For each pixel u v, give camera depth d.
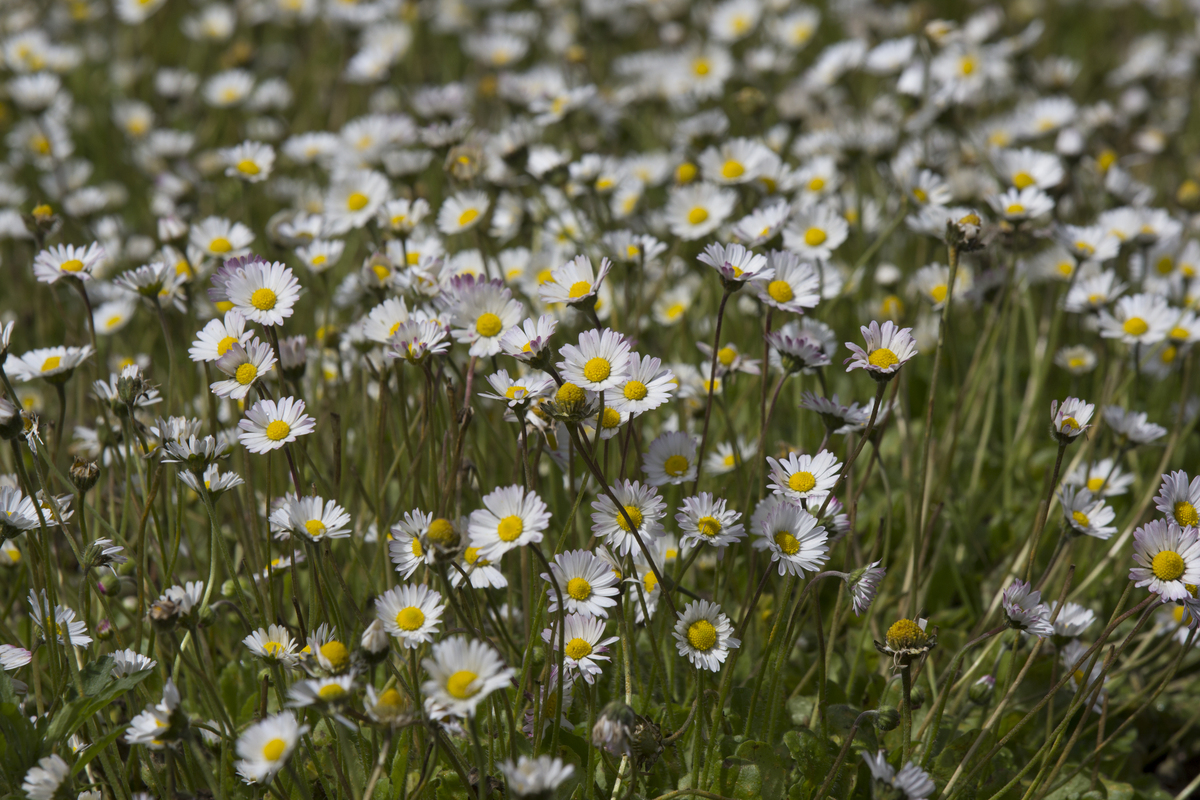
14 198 6.15
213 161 6.23
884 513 4.09
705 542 2.88
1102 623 3.91
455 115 5.34
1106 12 9.93
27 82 6.07
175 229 4.16
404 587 2.67
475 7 8.67
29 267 5.78
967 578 4.09
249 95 7.50
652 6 7.70
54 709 2.85
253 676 3.36
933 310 4.60
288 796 2.81
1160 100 7.50
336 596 3.43
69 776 2.54
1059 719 3.46
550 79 6.75
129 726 2.61
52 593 2.82
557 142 6.64
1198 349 4.86
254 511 3.11
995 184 5.09
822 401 2.95
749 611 2.86
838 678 3.53
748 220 3.69
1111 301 4.25
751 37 8.31
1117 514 4.38
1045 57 9.13
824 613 3.90
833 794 2.99
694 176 4.96
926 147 5.09
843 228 3.99
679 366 3.91
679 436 3.19
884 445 4.55
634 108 7.19
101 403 3.34
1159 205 6.62
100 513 3.77
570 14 8.17
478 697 2.32
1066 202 5.75
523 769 2.24
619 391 2.76
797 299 3.08
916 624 2.89
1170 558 2.67
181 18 9.48
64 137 6.46
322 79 8.11
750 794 2.86
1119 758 3.44
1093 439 3.84
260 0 8.48
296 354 3.21
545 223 4.95
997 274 4.28
